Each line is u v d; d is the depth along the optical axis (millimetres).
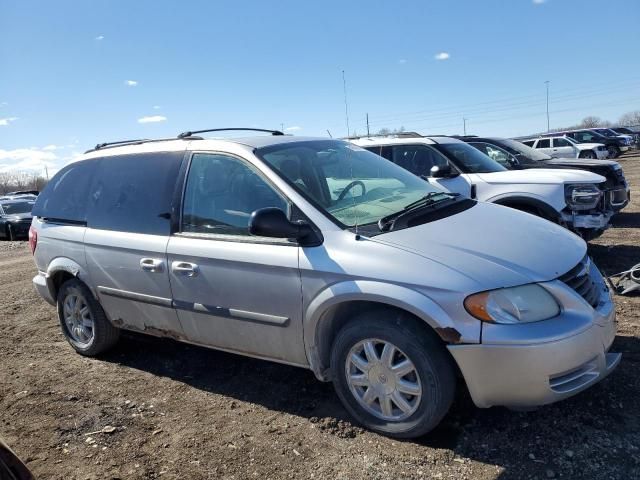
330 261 3225
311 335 3371
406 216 3471
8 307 7129
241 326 3699
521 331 2826
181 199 4055
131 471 3180
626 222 10055
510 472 2863
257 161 3746
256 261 3498
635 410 3281
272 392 4004
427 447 3137
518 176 7305
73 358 5059
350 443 3258
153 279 4109
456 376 3098
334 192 3781
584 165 9516
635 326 4523
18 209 20609
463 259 3020
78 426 3746
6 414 4000
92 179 4809
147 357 4914
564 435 3115
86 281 4672
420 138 8406
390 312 3135
